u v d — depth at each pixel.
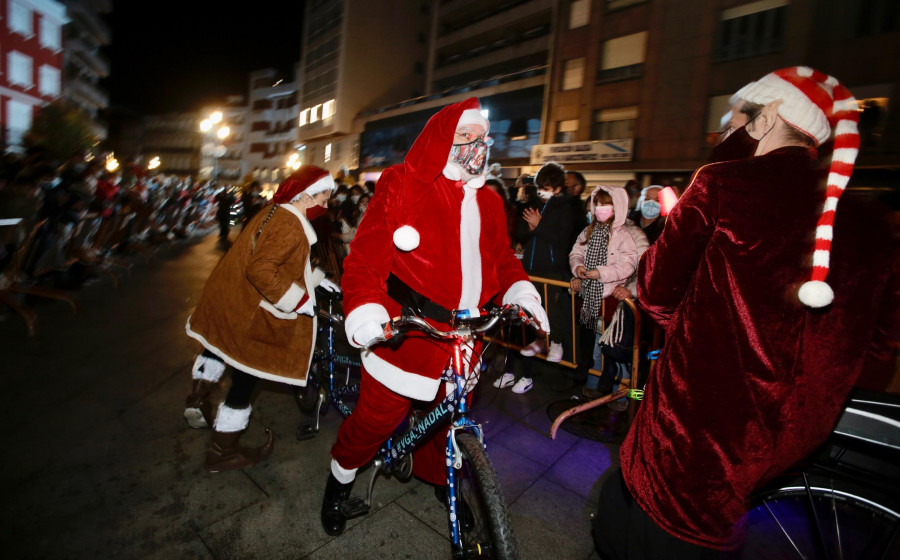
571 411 3.04
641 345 3.33
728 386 1.24
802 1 13.70
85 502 2.34
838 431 1.56
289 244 2.41
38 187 6.73
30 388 3.48
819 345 1.19
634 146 17.97
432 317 1.89
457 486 2.04
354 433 2.04
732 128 1.40
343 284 1.78
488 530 1.77
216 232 15.54
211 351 2.58
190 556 2.06
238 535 2.19
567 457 2.92
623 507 1.52
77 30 34.62
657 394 1.39
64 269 6.12
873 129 12.02
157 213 9.88
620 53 18.70
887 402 1.52
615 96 18.84
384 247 1.83
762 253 1.20
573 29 20.41
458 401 1.78
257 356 2.52
